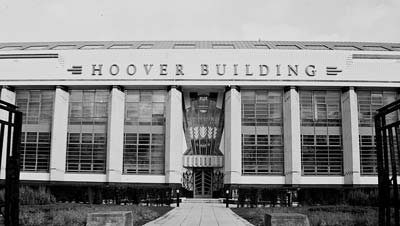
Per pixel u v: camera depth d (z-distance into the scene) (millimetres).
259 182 41594
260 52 42531
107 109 42844
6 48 46969
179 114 42375
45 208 22109
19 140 8664
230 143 41344
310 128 42500
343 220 18828
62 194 32438
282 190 32531
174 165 41250
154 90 43406
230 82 42094
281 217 14992
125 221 15484
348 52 42375
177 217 23938
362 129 42219
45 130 42438
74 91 43438
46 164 41812
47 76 42375
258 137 42562
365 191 31188
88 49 43000
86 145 42438
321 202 31875
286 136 41844
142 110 43125
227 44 47094
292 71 42156
